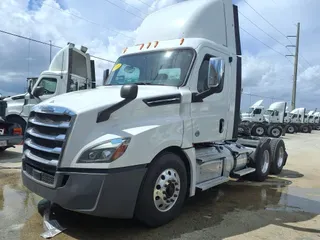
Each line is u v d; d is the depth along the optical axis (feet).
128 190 12.38
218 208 17.22
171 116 14.82
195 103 16.15
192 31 17.63
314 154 43.80
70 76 39.24
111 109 12.72
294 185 23.80
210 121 17.38
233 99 19.95
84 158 11.99
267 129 91.81
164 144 13.73
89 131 12.33
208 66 17.28
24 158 14.43
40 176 13.04
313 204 18.69
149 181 13.15
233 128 20.06
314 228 14.64
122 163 12.17
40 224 13.88
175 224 14.46
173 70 16.47
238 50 20.98
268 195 20.52
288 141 70.33
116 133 12.49
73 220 14.34
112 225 13.94
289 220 15.66
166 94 14.70
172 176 14.20
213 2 19.04
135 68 17.80
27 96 40.40
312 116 167.73
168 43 17.54
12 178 22.17
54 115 12.92
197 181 16.65
